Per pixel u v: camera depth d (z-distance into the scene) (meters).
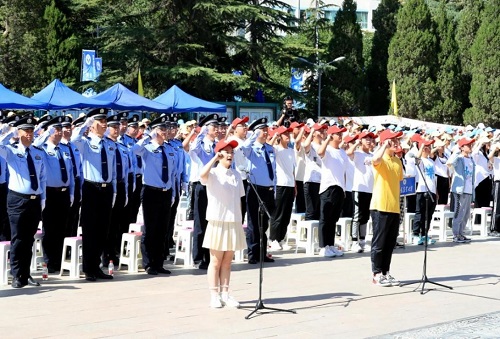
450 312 9.14
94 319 8.42
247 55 38.69
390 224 10.63
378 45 46.53
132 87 36.22
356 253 13.84
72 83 36.19
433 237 16.36
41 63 36.91
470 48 43.69
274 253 13.68
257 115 37.34
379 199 10.62
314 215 13.92
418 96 42.91
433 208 15.06
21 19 35.22
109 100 22.05
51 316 8.54
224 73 36.44
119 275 11.30
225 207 8.90
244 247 9.05
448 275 11.72
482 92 41.94
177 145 13.17
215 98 37.66
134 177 12.88
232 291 10.15
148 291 10.05
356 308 9.23
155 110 22.78
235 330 8.02
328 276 11.38
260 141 12.50
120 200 11.80
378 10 46.88
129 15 37.12
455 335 7.95
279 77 47.97
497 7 42.50
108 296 9.68
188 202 15.40
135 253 11.60
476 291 10.46
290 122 14.53
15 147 10.09
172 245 13.96
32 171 10.08
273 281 10.91
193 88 36.81
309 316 8.75
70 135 11.74
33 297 9.55
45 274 10.81
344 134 14.80
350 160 14.00
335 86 44.19
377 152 10.54
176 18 36.19
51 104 19.98
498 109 41.62
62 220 11.30
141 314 8.70
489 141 17.73
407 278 11.38
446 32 43.66
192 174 11.85
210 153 11.77
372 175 13.86
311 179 13.82
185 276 11.23
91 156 10.79
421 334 7.98
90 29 43.38
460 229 15.70
